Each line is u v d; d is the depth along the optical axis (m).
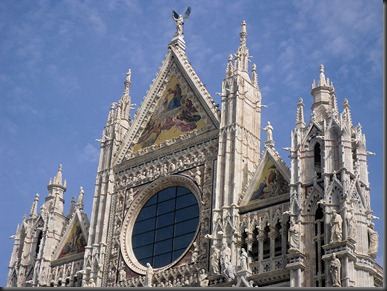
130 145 71.62
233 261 58.34
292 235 55.16
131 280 63.31
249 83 68.00
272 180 60.53
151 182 67.50
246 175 62.94
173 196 66.06
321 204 55.12
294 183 57.62
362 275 52.69
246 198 60.81
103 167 71.75
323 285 53.22
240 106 65.81
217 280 57.62
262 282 55.97
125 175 70.06
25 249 73.06
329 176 56.34
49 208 74.38
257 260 58.31
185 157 66.75
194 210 63.94
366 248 53.78
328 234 53.91
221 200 61.53
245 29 70.94
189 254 61.59
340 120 58.22
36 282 69.25
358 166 57.41
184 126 68.94
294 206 56.47
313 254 54.66
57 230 72.62
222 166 63.41
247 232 59.00
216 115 66.62
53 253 71.06
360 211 55.12
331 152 57.50
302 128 60.22
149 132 71.19
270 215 58.72
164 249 63.72
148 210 66.88
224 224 59.94
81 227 70.50
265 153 62.00
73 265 69.00
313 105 61.44
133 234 66.38
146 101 72.94
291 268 54.16
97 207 69.62
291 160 58.91
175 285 60.47
